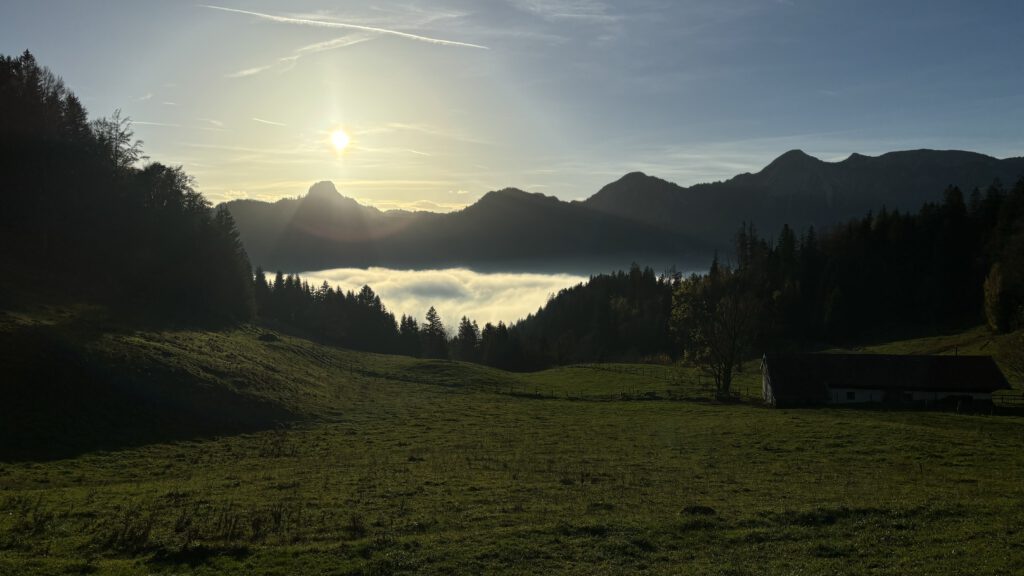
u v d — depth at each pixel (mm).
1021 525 23531
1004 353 86062
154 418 44250
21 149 72938
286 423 51562
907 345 118188
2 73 75188
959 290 135250
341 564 19500
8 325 47938
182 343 62594
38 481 31359
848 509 25484
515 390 85312
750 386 91438
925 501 27266
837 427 52250
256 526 23219
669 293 188375
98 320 59250
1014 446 43844
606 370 111000
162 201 89188
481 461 39000
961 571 19109
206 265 90062
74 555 20141
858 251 156875
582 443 46719
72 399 42000
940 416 60969
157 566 19281
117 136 85875
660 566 19688
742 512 25344
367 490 29984
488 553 20453
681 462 39250
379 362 101875
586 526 23062
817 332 140250
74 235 79125
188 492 28859
